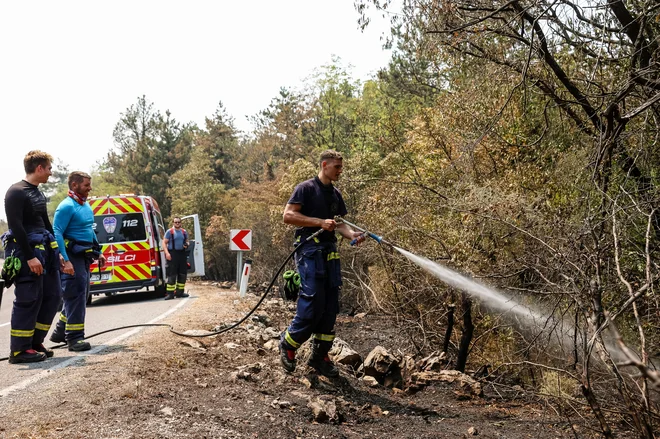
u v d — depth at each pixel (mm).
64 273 6582
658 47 7027
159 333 7887
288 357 5781
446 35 8859
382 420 5305
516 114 9156
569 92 8352
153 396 4766
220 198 37188
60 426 4016
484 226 7047
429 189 8836
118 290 14500
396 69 20234
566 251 5301
